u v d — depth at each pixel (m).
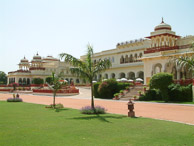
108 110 15.00
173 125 9.09
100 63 14.32
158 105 18.02
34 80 52.38
